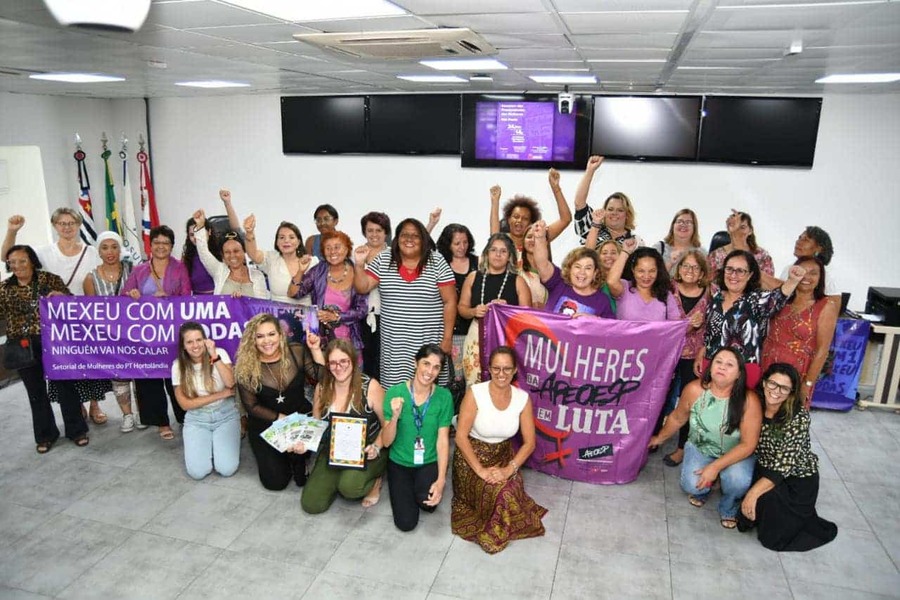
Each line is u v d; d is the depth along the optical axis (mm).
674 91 6523
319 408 3648
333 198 8172
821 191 6613
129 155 8789
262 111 8164
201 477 3912
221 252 4691
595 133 6930
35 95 7527
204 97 8297
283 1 2592
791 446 3238
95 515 3547
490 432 3424
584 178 4801
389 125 7547
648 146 6820
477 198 7648
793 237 6812
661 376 3721
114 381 4477
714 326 3918
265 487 3830
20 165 7445
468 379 4141
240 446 4301
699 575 3090
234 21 2990
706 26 2920
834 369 4977
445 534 3389
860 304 6730
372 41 3369
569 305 3957
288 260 4664
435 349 3369
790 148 6473
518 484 3455
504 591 2959
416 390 3438
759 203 6832
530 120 7070
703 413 3502
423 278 4023
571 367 3766
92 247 4801
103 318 4223
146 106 8594
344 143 7777
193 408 3867
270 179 8367
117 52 4043
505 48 3744
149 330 4273
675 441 4531
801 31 2971
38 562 3154
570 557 3207
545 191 7402
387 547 3275
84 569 3104
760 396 3352
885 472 4082
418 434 3455
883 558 3229
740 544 3342
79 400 4359
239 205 8578
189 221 4793
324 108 7742
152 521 3500
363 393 3520
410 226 3941
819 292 4074
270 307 4266
